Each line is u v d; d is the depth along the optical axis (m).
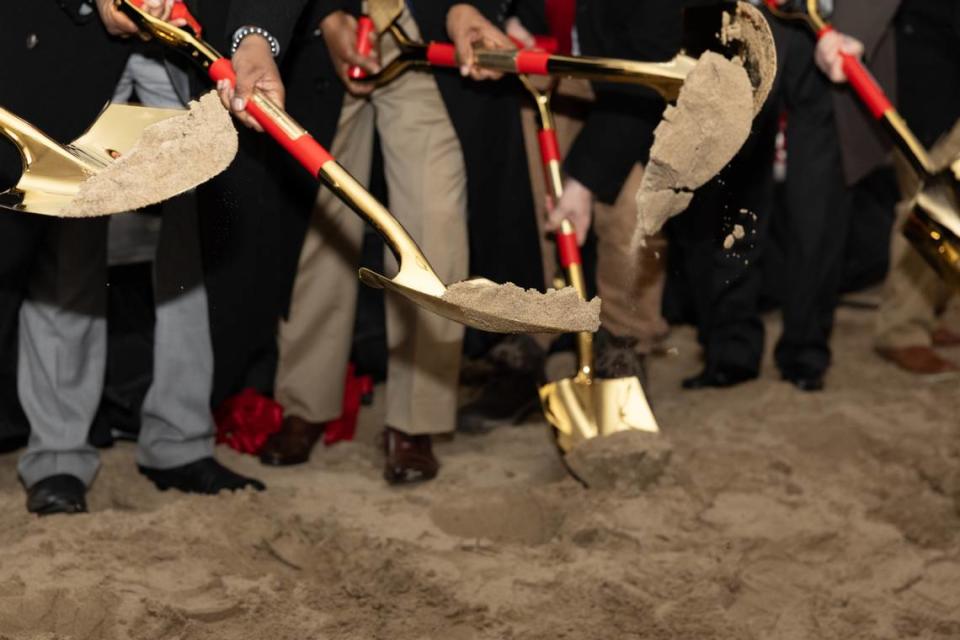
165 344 4.11
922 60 5.13
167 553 3.63
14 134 2.90
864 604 3.47
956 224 3.93
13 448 4.51
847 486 4.27
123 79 3.85
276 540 3.76
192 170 2.74
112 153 3.08
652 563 3.65
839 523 3.96
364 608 3.40
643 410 4.28
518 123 4.41
